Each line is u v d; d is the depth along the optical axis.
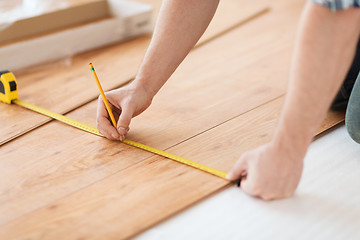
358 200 1.40
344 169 1.55
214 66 2.37
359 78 1.61
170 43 1.66
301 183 1.48
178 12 1.63
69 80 2.26
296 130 1.27
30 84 2.22
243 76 2.25
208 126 1.81
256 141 1.70
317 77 1.21
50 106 2.00
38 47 2.43
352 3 1.14
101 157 1.63
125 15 2.89
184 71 2.32
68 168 1.57
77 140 1.74
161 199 1.41
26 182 1.50
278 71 2.30
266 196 1.37
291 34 2.79
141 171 1.55
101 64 2.44
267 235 1.27
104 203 1.39
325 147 1.67
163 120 1.86
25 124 1.85
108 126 1.69
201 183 1.47
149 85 1.70
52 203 1.40
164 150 1.66
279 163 1.33
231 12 3.20
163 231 1.29
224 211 1.36
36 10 2.64
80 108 1.99
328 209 1.36
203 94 2.08
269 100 2.01
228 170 1.54
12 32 2.46
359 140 1.63
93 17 2.84
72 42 2.55
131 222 1.31
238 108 1.95
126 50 2.62
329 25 1.17
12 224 1.32
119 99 1.68
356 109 1.58
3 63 2.33
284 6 3.33
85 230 1.29
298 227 1.30
